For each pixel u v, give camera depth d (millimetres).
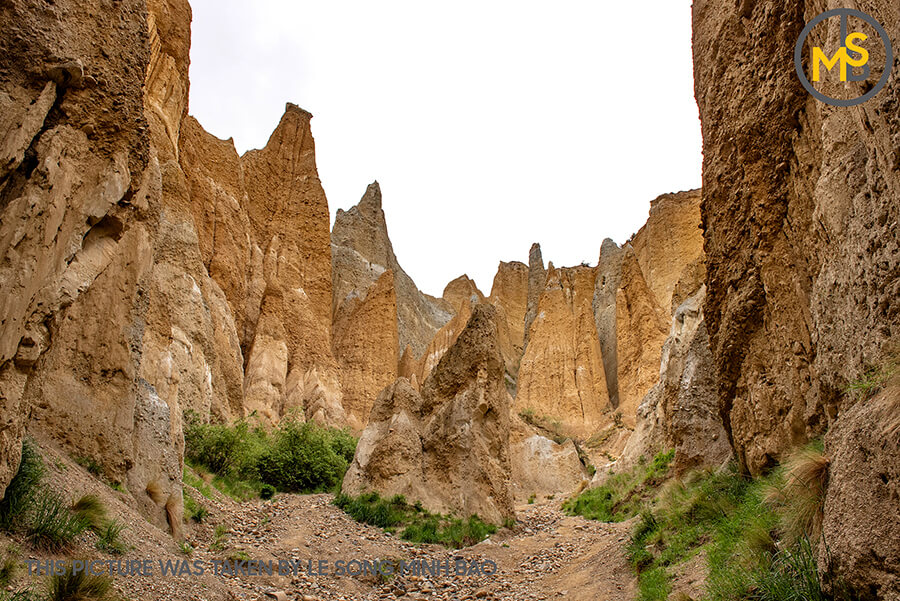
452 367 20609
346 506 17078
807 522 6117
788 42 8570
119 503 9461
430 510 16953
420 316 72938
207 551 11062
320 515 16047
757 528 7301
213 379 27266
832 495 5219
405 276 74750
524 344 69688
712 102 11156
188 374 24312
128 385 11258
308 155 51500
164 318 18672
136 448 11453
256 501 16984
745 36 10117
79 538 7125
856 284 5984
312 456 21266
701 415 16422
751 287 9578
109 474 10258
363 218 69750
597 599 9617
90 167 7562
